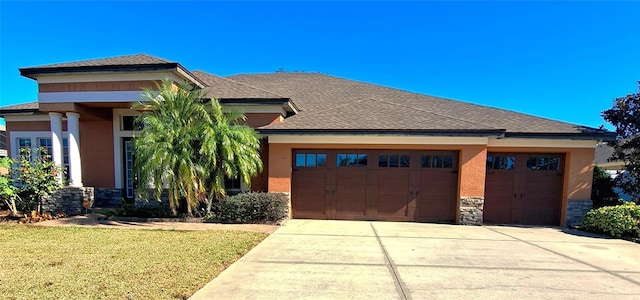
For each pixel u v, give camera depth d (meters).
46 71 10.32
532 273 5.43
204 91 10.90
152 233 7.92
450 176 10.34
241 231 8.37
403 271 5.43
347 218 10.68
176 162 8.91
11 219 9.68
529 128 10.56
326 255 6.31
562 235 8.71
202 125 9.14
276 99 10.85
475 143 9.84
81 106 10.95
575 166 10.06
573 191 10.09
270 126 10.50
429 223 10.26
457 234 8.56
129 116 12.41
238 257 6.06
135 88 10.50
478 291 4.62
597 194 10.91
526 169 10.57
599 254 6.70
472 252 6.72
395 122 10.45
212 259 5.82
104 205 12.25
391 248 6.95
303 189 10.83
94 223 9.21
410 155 10.47
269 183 10.58
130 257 5.86
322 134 10.04
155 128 8.91
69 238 7.30
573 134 9.88
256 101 10.94
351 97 14.66
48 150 13.05
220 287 4.59
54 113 10.88
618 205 9.94
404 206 10.51
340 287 4.68
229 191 11.35
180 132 9.04
